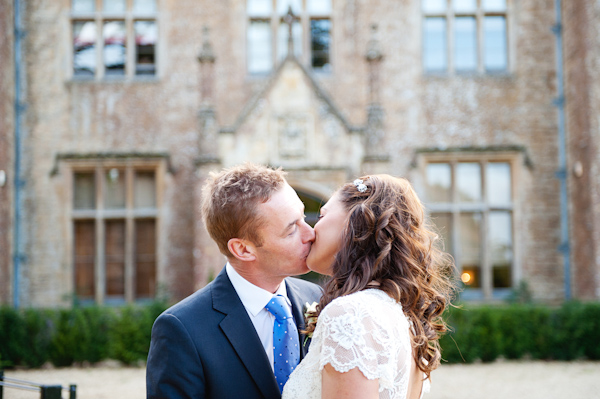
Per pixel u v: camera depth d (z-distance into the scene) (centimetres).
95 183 1008
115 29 1042
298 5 1037
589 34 923
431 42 1051
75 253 1008
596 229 908
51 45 1017
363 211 165
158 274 990
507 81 1025
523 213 1004
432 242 180
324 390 145
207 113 922
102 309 844
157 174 1009
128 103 1017
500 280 1015
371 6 1040
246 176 179
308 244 180
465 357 826
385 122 1021
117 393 629
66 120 1009
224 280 187
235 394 170
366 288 161
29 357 810
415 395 171
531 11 1033
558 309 855
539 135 1017
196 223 901
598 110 917
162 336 171
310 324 172
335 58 1029
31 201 994
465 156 1010
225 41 1027
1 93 941
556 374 732
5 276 942
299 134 923
